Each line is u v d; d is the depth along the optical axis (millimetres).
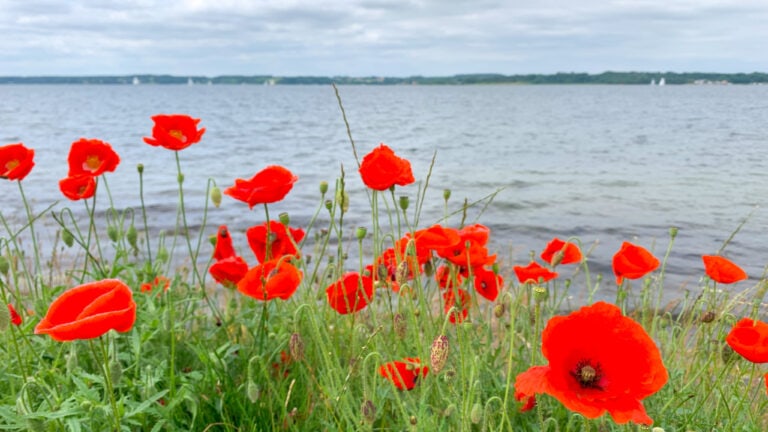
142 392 2953
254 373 3387
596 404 1812
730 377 3867
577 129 62969
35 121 74750
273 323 3922
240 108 132125
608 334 1870
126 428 2639
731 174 26047
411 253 2988
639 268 3414
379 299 4316
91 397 2682
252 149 40125
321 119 87125
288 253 3701
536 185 22562
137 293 3764
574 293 8195
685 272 9977
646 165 30000
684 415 3113
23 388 2488
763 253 11602
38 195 18062
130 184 22453
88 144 4109
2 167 3891
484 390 3188
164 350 3537
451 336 3443
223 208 16688
